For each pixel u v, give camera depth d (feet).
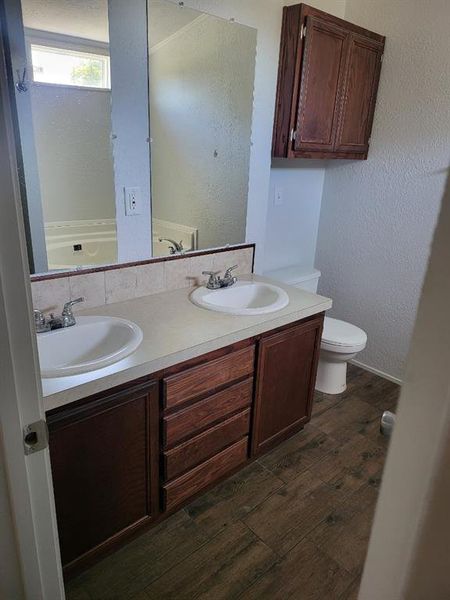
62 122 5.25
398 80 8.28
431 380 1.34
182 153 6.48
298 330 6.55
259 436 6.71
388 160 8.79
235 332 5.47
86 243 5.82
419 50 7.87
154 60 5.82
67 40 5.06
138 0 5.47
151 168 6.22
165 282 6.76
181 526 5.69
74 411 4.20
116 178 5.91
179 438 5.38
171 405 5.10
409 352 1.39
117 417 4.60
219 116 6.72
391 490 1.55
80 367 4.35
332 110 7.77
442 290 1.26
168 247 6.75
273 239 9.55
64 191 5.47
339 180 9.78
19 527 2.50
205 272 7.05
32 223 5.29
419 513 1.45
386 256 9.27
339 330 8.77
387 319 9.55
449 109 7.73
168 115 6.18
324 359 8.93
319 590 4.92
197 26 6.09
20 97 4.88
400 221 8.87
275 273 9.57
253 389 6.22
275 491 6.35
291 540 5.55
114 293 6.19
